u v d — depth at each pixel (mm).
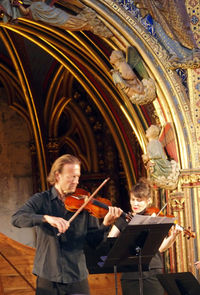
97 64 9008
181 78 8336
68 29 7777
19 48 11883
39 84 12992
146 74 8328
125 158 10953
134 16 8102
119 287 7887
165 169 8188
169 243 6250
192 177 8148
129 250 5285
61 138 13508
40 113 13070
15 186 13508
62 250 4793
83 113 13289
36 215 4621
